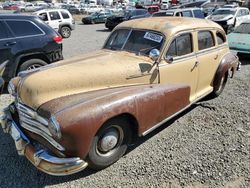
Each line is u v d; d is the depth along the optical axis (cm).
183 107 440
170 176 351
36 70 385
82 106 312
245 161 381
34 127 332
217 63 567
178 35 443
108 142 349
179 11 1521
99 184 338
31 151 322
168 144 424
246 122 497
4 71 638
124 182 341
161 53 420
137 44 444
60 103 319
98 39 1639
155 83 416
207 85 558
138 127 367
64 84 346
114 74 380
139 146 418
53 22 1747
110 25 2183
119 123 350
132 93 356
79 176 352
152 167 368
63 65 390
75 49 1275
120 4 6412
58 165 303
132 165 373
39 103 326
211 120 504
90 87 362
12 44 642
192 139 438
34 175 356
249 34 1048
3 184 340
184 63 459
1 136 449
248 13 1953
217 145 421
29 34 671
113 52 449
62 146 303
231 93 653
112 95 341
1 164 377
